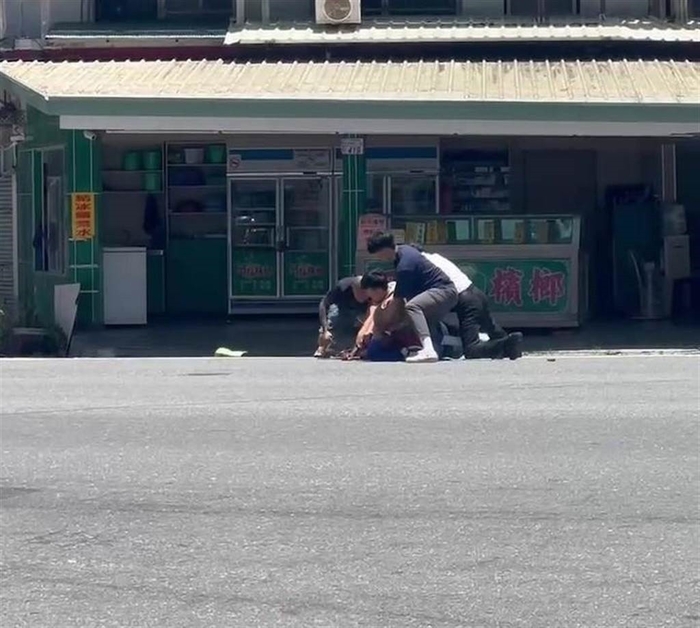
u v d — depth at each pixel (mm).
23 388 12023
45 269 20328
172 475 8273
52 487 8016
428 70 18531
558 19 20328
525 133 16953
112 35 20078
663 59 19422
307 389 11672
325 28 19906
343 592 6234
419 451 8844
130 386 12102
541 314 17859
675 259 20094
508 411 10273
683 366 13578
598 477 8117
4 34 20750
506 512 7410
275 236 20594
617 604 6070
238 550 6828
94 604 6109
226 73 18328
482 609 6012
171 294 21172
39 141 20125
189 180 21078
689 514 7355
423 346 13969
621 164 21891
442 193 21297
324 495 7785
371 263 18000
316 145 20469
